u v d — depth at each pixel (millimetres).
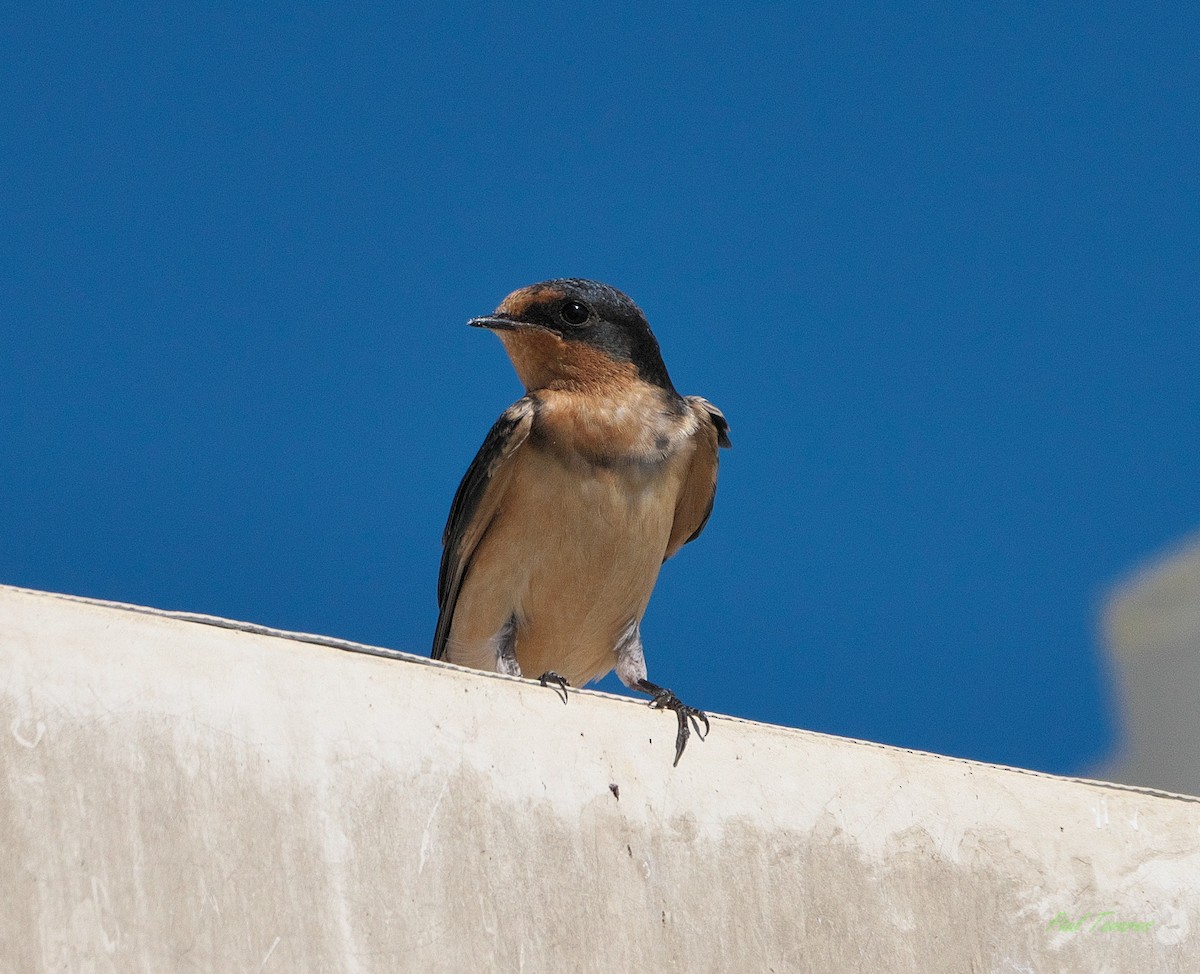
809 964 9859
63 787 7664
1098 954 10953
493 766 9250
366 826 8586
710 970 9469
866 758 10820
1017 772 11438
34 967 7250
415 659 9344
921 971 10242
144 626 8305
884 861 10469
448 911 8648
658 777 9922
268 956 7918
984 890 10766
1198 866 11633
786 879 10031
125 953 7512
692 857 9750
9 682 7723
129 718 8008
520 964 8766
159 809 7910
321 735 8656
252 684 8539
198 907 7820
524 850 9117
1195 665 28547
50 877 7457
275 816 8273
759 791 10234
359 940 8258
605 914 9250
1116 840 11438
